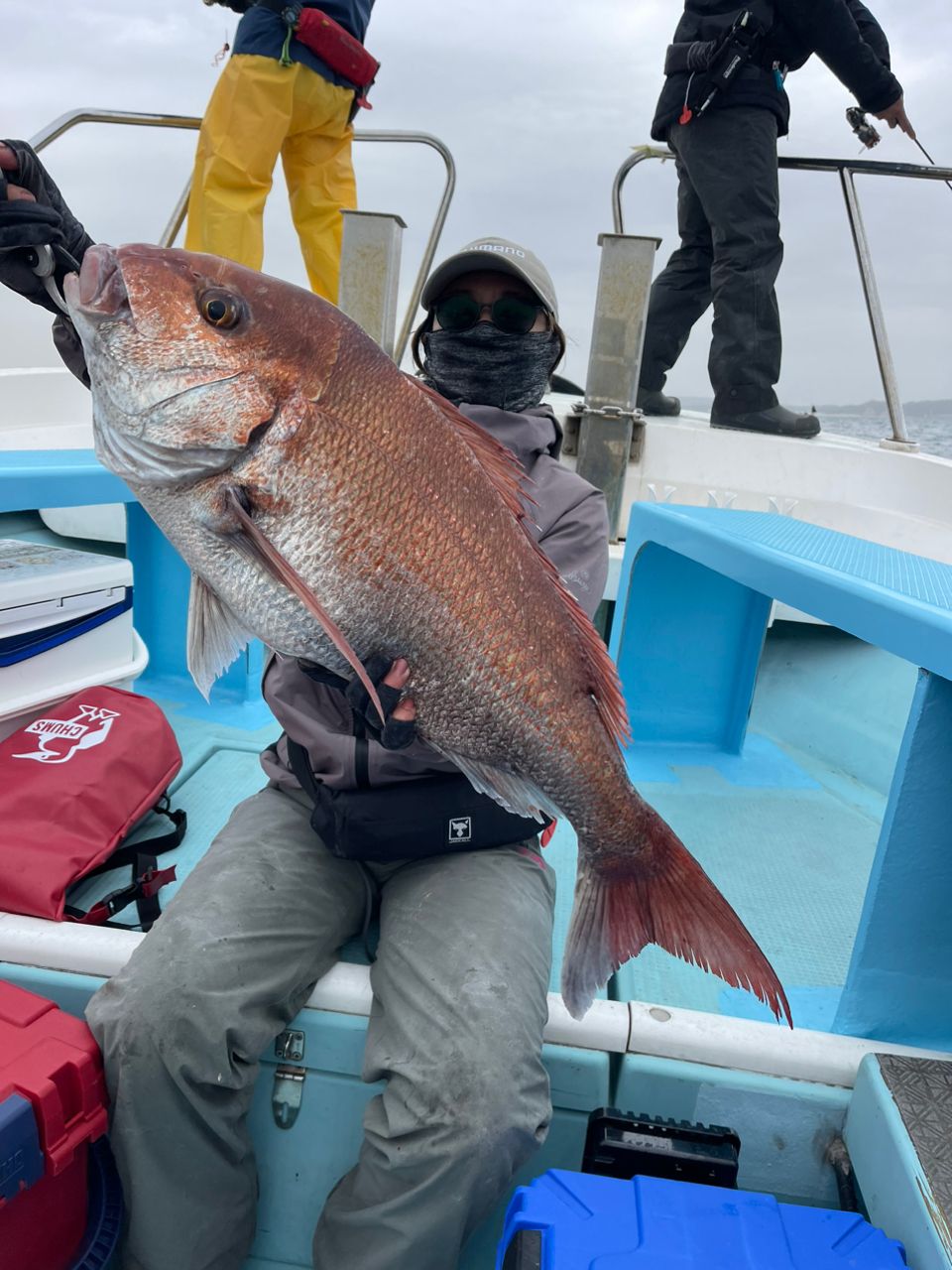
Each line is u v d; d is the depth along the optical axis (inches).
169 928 49.4
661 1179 42.0
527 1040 45.9
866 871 81.0
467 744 47.5
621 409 132.2
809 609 59.4
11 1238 42.1
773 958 67.2
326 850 57.2
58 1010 47.8
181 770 87.7
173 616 110.1
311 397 41.8
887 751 104.1
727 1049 49.8
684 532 83.4
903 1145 41.8
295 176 157.5
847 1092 49.1
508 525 46.0
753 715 119.6
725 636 103.1
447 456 44.3
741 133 137.2
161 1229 46.3
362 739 54.6
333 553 42.9
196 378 41.0
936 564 67.2
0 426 156.3
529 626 46.2
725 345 148.2
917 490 140.3
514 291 65.2
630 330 130.1
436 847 55.3
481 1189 43.5
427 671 45.4
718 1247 37.3
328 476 42.3
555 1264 36.3
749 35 131.2
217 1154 47.3
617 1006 52.0
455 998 46.4
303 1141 52.0
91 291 40.9
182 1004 45.5
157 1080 45.1
